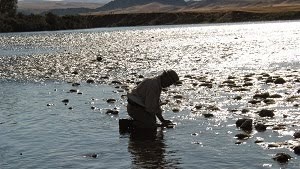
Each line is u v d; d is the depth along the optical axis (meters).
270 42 58.94
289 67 30.61
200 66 33.94
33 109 19.34
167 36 92.19
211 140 12.88
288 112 16.11
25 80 30.33
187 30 125.62
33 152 12.43
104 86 25.50
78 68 36.34
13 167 11.09
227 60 37.59
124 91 23.11
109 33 125.50
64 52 57.25
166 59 40.75
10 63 44.44
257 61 35.66
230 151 11.66
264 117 15.55
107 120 16.44
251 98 19.36
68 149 12.61
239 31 102.69
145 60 40.62
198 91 22.02
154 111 14.77
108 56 47.38
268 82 23.72
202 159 11.07
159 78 15.02
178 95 20.70
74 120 16.64
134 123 14.66
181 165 10.66
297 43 53.69
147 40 79.31
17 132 15.08
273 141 12.44
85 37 104.06
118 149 12.40
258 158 10.95
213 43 63.22
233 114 16.34
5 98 22.80
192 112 17.03
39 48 69.50
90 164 11.08
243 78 26.02
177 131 14.21
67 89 25.09
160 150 12.09
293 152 11.34
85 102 20.44
